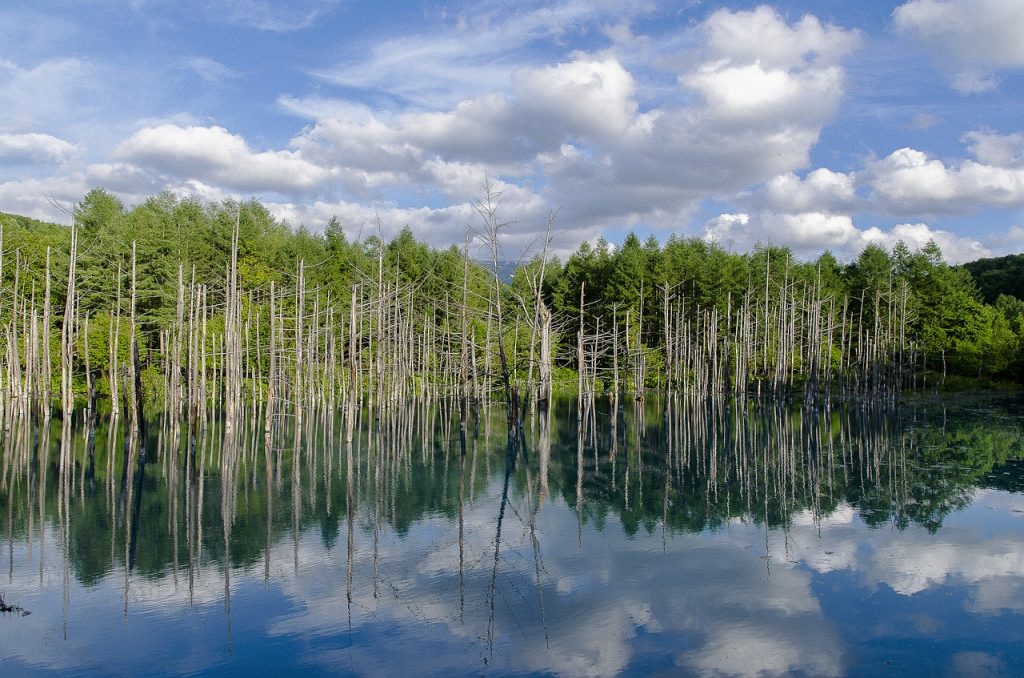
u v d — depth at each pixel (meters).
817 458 29.36
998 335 69.31
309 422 35.44
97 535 17.42
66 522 18.55
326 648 11.26
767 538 17.53
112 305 49.56
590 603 13.23
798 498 21.92
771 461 28.66
